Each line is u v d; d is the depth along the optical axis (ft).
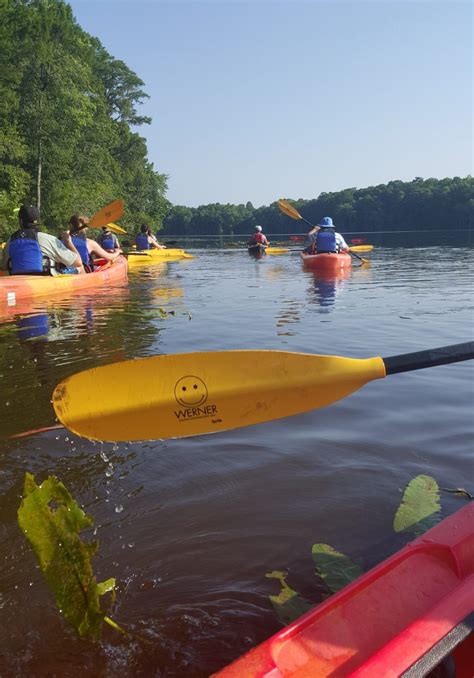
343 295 29.07
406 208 316.40
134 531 6.84
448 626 3.99
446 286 33.12
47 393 11.94
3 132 107.14
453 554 4.81
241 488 7.84
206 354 7.30
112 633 5.24
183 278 40.29
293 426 10.23
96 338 17.72
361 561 6.19
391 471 8.29
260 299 27.63
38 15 136.26
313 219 352.90
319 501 7.45
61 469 8.53
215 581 5.93
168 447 9.30
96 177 135.54
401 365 7.39
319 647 4.01
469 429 9.93
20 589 5.87
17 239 28.68
